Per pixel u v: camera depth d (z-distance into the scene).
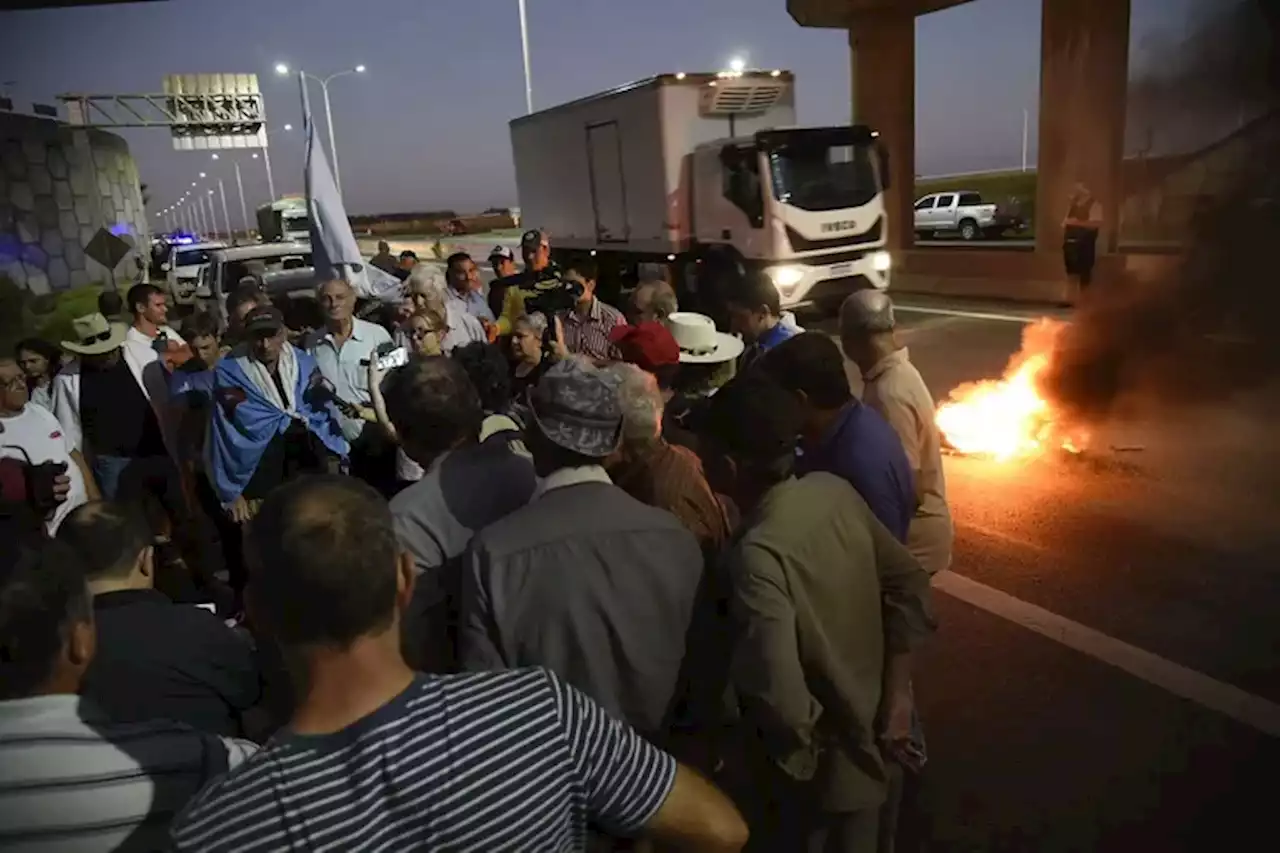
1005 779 3.50
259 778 1.28
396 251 49.25
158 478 5.54
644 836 1.53
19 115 31.05
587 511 2.15
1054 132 16.11
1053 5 15.66
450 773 1.32
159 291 5.63
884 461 2.73
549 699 1.43
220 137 38.31
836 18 20.83
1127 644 4.43
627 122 15.80
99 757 1.57
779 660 2.05
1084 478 6.84
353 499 1.42
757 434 2.16
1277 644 4.33
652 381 2.73
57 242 32.84
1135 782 3.45
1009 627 4.66
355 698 1.34
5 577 1.59
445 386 2.52
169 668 2.23
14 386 4.36
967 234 32.97
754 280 4.48
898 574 2.31
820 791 2.30
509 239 53.91
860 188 14.23
